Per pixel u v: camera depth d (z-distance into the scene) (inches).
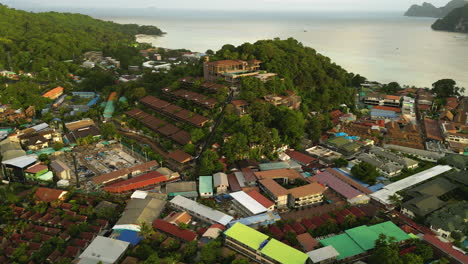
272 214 4670.3
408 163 6117.1
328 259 3782.0
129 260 3826.3
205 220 4630.9
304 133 7377.0
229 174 5767.7
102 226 4537.4
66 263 3742.6
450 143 7057.1
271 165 5949.8
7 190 5285.4
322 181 5541.3
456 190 5442.9
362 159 6269.7
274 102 7322.8
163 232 4389.8
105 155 6697.8
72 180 5738.2
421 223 4630.9
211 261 3782.0
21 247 4040.4
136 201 4938.5
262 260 3826.3
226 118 6747.1
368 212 4761.3
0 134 7219.5
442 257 3823.8
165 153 6565.0
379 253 3693.4
